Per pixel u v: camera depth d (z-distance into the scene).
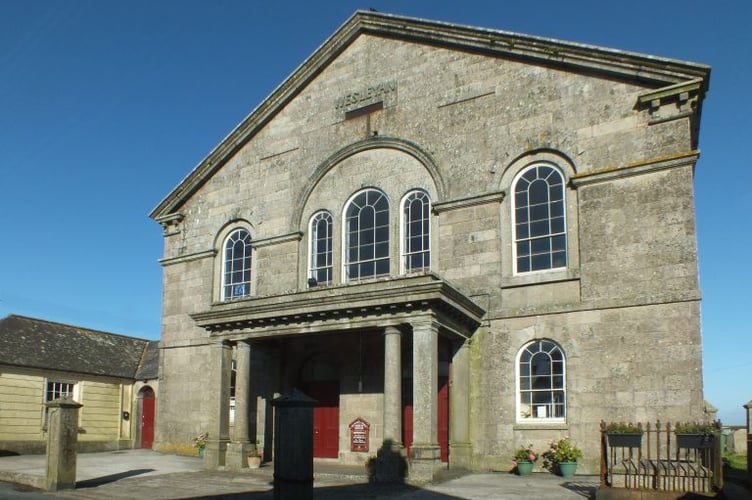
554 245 19.39
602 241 18.55
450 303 17.66
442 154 21.53
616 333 17.94
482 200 20.44
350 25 24.11
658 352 17.33
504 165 20.42
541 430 18.44
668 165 17.92
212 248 26.30
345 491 15.41
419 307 17.36
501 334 19.53
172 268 27.45
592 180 18.89
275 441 10.82
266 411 22.47
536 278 19.28
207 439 21.03
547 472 18.08
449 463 19.25
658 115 18.41
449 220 20.94
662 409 17.02
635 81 18.89
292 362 22.88
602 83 19.36
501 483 16.27
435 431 17.00
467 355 19.62
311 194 24.12
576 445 17.89
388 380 17.56
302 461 10.56
